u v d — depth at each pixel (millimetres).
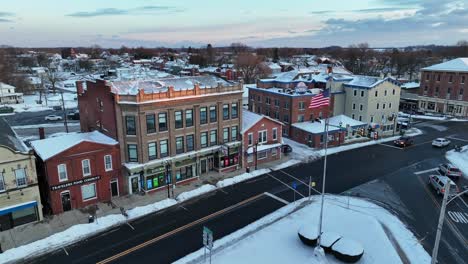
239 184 43688
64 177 35406
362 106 68000
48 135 65125
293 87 74250
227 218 34844
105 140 39781
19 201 32625
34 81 139875
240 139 48500
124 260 27906
